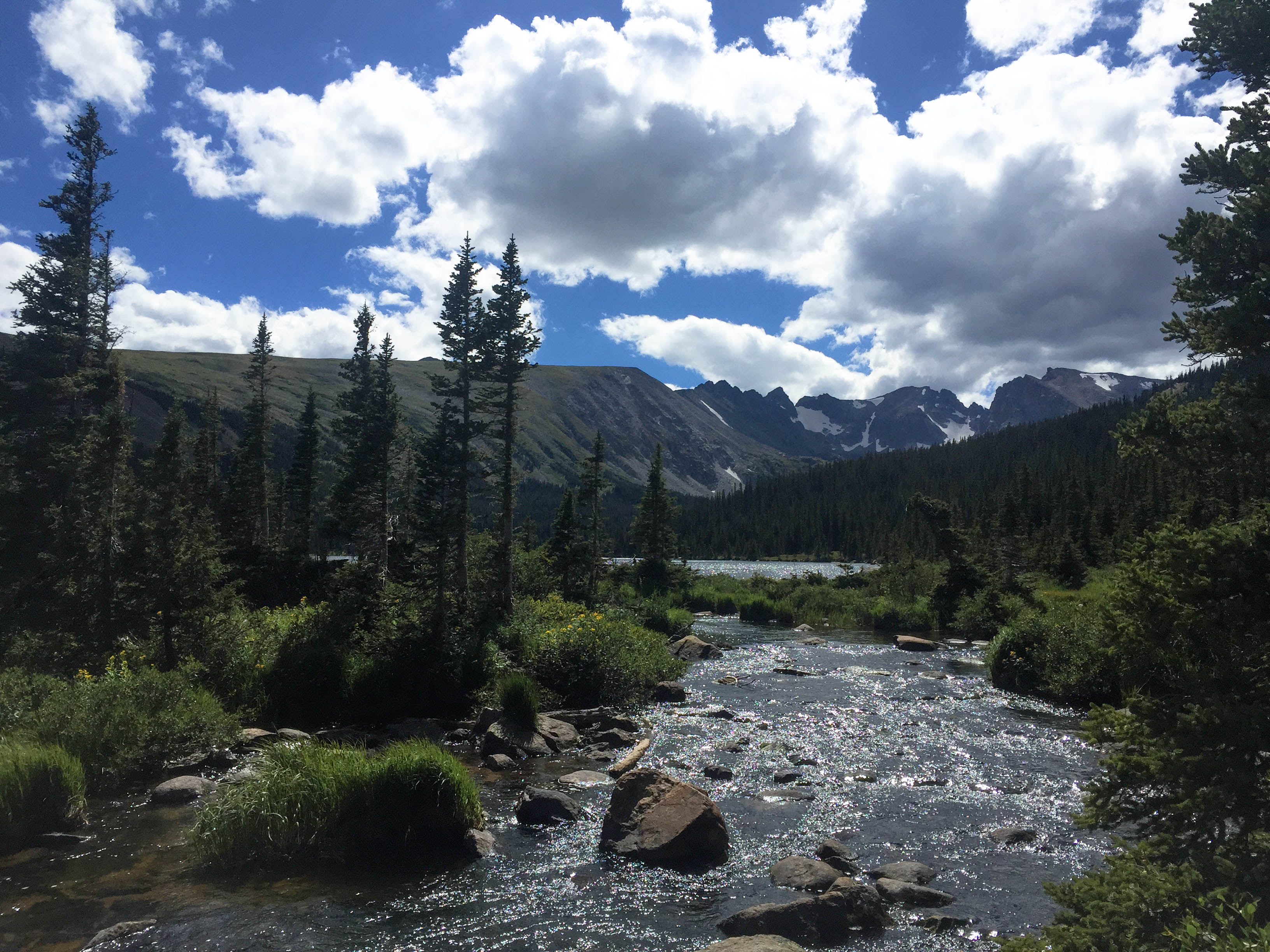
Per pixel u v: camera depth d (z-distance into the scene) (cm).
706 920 843
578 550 4422
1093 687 2123
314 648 1980
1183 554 584
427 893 904
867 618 4731
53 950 749
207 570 1839
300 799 1005
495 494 3203
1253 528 585
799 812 1216
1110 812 599
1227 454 666
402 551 3572
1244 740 517
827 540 16225
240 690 1817
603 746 1695
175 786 1241
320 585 3844
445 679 2097
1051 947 514
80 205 3978
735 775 1440
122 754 1313
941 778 1404
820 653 3397
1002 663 2480
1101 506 7625
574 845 1061
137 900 866
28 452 3281
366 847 1011
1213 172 722
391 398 4153
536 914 853
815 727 1872
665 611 3978
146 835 1069
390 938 793
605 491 5234
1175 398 730
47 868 955
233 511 4581
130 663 1723
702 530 17325
